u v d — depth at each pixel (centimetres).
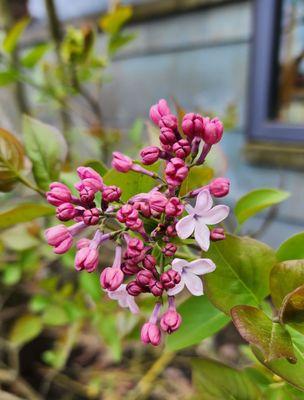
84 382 26
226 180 9
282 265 9
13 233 20
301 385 8
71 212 9
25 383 27
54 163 12
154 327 9
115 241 9
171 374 26
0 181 12
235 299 10
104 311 20
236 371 11
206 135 9
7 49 20
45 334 29
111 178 10
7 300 30
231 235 10
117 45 22
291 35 28
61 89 24
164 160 10
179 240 9
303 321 8
